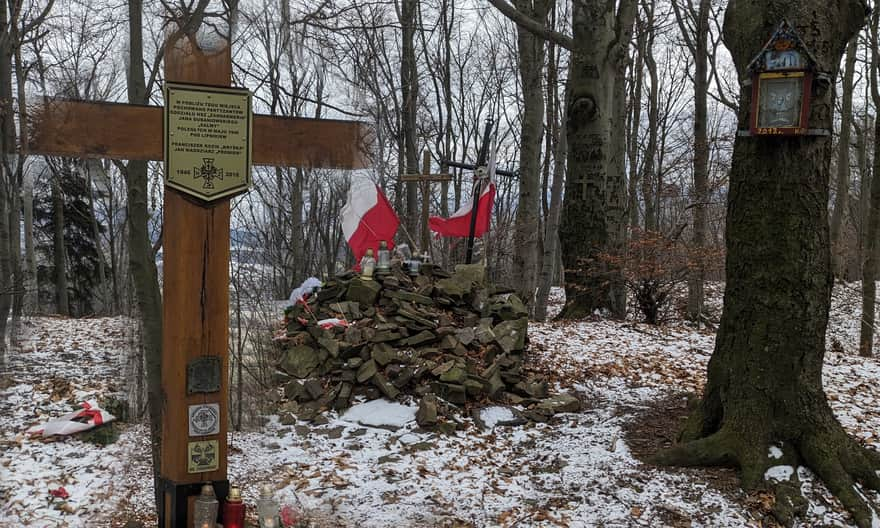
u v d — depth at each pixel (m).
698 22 14.40
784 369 5.64
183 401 3.50
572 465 5.84
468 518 4.93
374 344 7.66
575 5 11.86
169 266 3.49
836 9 5.45
